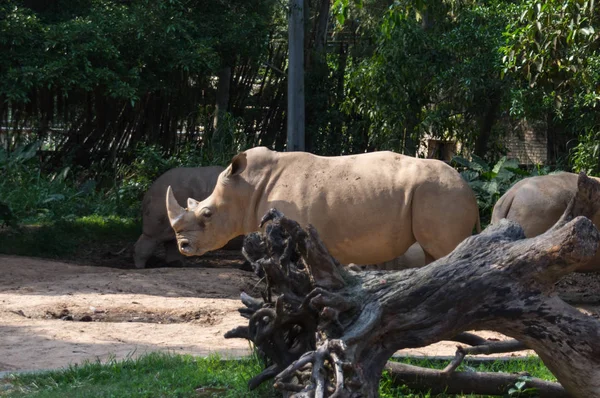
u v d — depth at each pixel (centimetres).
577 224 826
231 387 1034
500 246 888
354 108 3553
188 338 1388
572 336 853
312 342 947
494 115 3309
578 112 2670
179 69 3309
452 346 1312
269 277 947
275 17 4056
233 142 3428
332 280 917
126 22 2755
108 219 3039
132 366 1142
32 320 1514
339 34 4078
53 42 2630
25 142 3544
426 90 3262
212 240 1552
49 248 2533
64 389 1043
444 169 1521
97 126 3594
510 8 2983
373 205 1497
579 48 1812
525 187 1770
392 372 1021
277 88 3859
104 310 1628
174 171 2419
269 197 1530
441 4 3142
